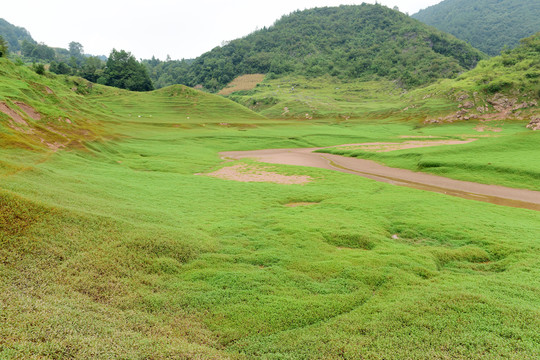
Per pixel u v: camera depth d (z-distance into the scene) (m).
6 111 44.62
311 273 14.88
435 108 160.62
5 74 79.88
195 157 62.44
